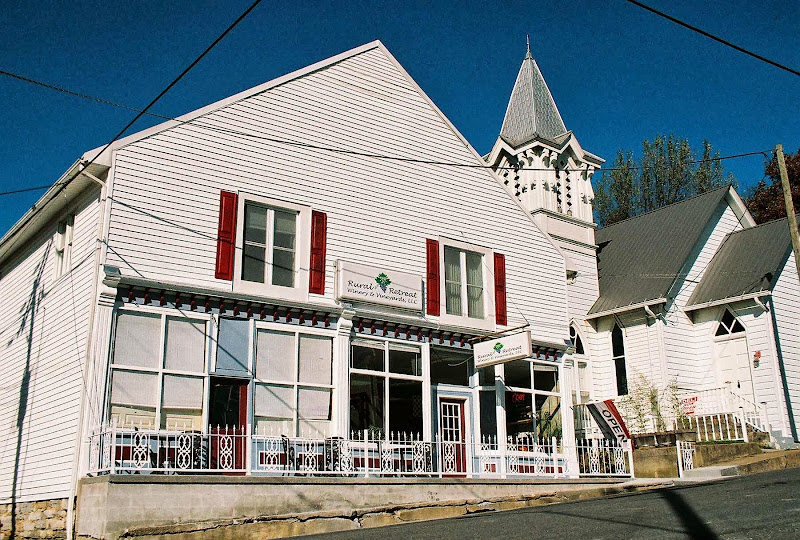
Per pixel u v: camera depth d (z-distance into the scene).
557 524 11.77
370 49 21.69
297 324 18.47
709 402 26.25
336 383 18.64
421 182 21.80
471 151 23.30
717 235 29.70
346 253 19.75
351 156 20.45
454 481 17.47
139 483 13.51
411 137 21.92
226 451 15.70
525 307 23.22
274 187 18.91
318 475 17.25
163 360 16.44
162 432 15.54
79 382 16.16
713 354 27.06
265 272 18.34
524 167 30.03
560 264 24.58
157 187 17.20
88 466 15.05
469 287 22.28
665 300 26.67
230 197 18.14
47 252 19.77
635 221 32.41
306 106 19.95
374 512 15.48
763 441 23.86
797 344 26.20
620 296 28.61
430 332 20.78
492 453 20.30
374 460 18.84
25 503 17.78
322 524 14.74
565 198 30.34
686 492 15.00
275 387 17.78
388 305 19.94
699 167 49.69
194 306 17.12
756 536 9.55
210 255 17.56
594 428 27.02
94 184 17.45
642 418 26.41
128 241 16.59
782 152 20.58
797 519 10.48
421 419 20.23
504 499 17.19
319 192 19.64
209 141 18.12
